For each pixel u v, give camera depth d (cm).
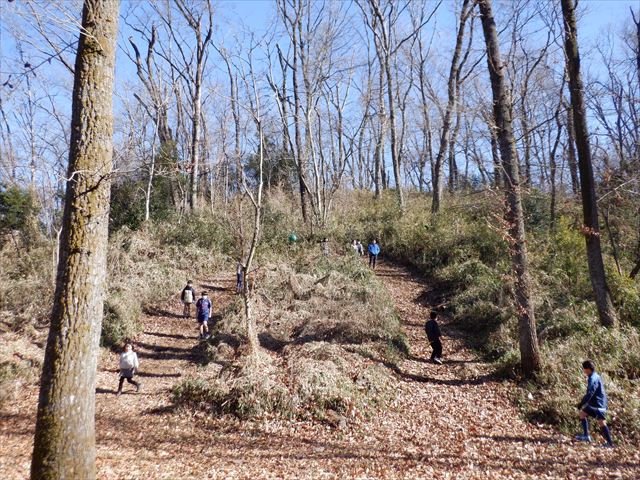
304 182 2623
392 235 2433
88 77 479
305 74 2586
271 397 908
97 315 466
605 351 1016
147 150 1948
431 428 846
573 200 2105
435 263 2017
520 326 1027
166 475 623
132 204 2222
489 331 1314
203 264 2070
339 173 2672
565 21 1155
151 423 872
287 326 1359
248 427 848
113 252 1820
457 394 1003
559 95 1862
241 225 1307
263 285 1673
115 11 508
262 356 1067
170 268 1923
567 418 830
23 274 1616
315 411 884
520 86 2055
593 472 641
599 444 750
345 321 1298
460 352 1265
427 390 1029
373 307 1417
